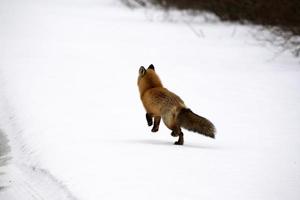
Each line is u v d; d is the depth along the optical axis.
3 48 32.91
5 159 14.32
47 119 17.22
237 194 10.30
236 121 17.02
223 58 30.91
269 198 10.12
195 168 11.88
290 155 13.14
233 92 21.66
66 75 24.98
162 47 34.91
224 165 12.16
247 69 27.34
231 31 42.34
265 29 39.12
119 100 20.00
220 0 47.44
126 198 10.13
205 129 13.11
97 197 10.30
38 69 26.28
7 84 22.84
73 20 49.81
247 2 44.94
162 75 25.31
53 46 34.19
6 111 19.11
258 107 19.05
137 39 38.44
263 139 14.81
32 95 20.70
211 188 10.61
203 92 21.59
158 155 12.89
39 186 11.91
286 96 20.89
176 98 13.74
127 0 63.50
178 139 14.53
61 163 12.77
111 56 30.97
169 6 53.78
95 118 17.30
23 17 51.06
